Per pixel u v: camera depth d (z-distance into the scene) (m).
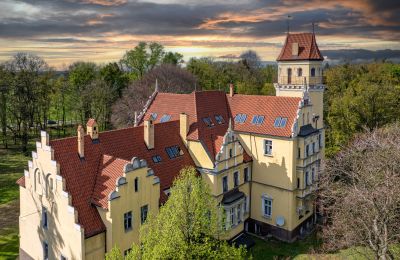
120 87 111.44
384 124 68.19
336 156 55.84
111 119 94.19
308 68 52.09
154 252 21.70
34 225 35.72
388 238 31.09
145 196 34.03
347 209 34.78
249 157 47.75
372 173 36.16
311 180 48.31
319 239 45.94
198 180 25.86
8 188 62.50
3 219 49.88
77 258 30.62
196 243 23.73
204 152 42.25
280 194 45.84
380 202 30.44
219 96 52.56
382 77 93.06
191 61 133.12
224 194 42.94
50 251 33.88
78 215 30.77
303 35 53.62
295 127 44.16
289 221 45.31
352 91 75.38
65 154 33.53
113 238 31.44
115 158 34.53
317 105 53.22
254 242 45.34
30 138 99.38
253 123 48.31
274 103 48.59
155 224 24.42
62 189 31.17
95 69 119.38
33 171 34.59
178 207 24.03
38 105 88.81
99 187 32.91
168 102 52.12
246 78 129.75
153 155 40.75
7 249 42.00
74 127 106.50
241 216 45.75
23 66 85.69
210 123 47.53
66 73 119.19
